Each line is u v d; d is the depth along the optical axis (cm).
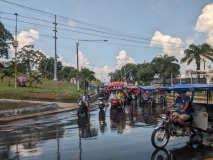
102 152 714
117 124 1265
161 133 768
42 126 1257
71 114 1830
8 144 845
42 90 3500
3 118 1499
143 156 671
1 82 4409
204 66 4994
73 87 5012
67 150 745
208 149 738
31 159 662
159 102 2838
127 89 3503
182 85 921
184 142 822
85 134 1000
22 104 1931
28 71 6238
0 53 6406
